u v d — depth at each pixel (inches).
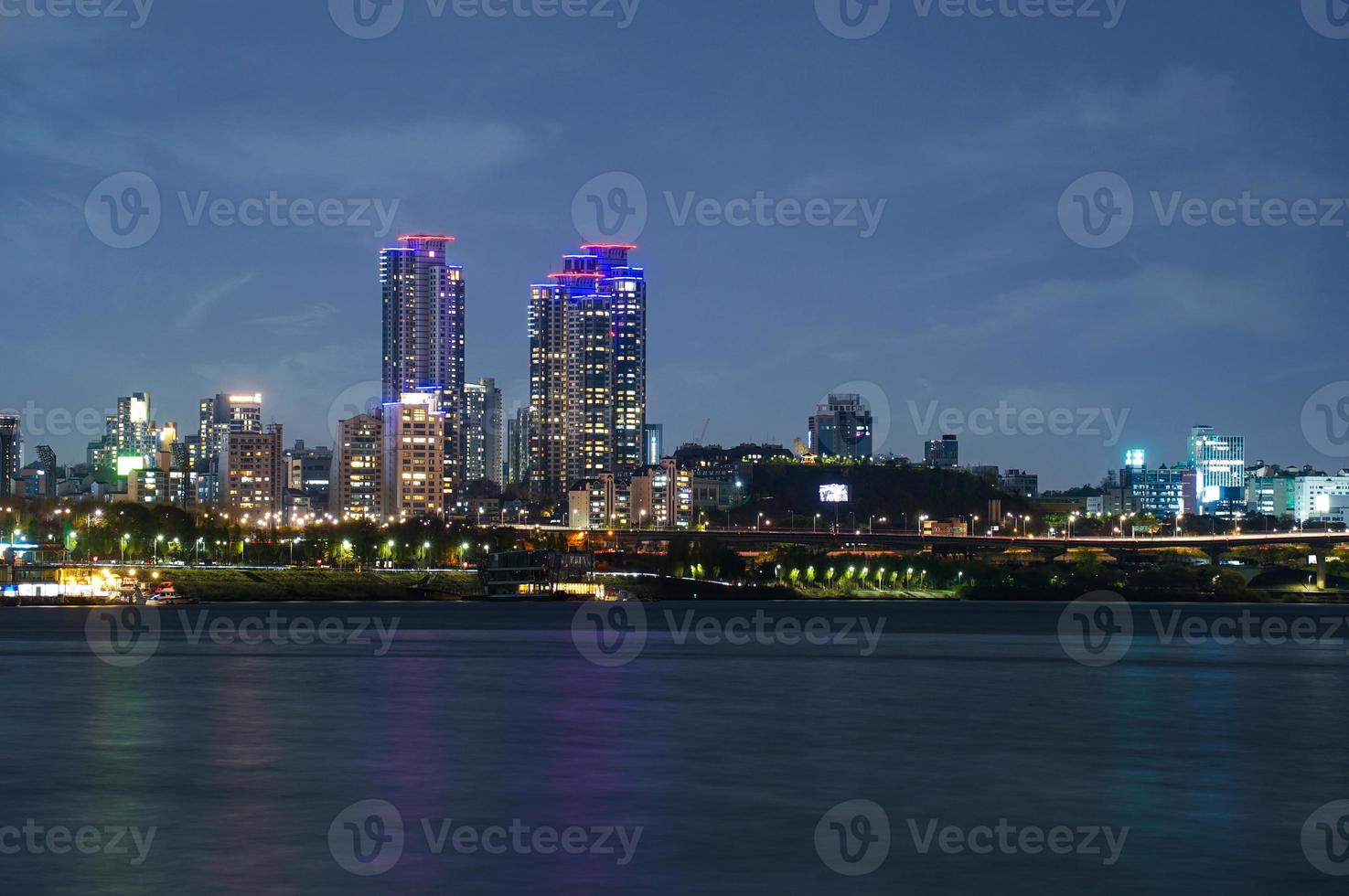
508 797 3142.2
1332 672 6653.5
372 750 3833.7
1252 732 4325.8
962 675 6407.5
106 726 4311.0
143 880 2415.1
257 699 5088.6
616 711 4771.2
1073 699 5324.8
